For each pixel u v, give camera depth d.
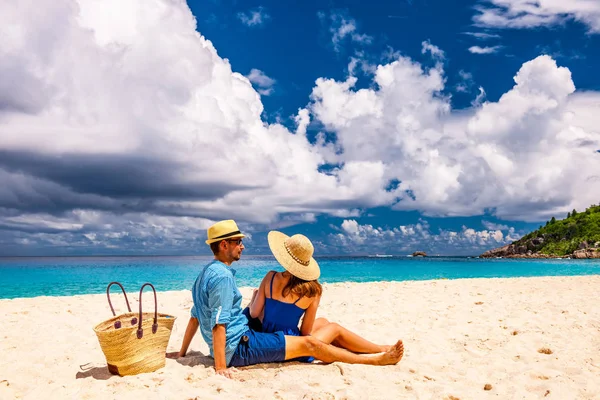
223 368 3.91
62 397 3.40
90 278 25.11
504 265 52.50
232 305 4.06
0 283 21.48
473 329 5.93
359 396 3.49
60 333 5.84
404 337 5.53
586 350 4.87
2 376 3.92
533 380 3.99
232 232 4.05
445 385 3.81
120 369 3.81
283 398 3.42
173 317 4.16
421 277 27.70
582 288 11.61
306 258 4.18
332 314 7.28
